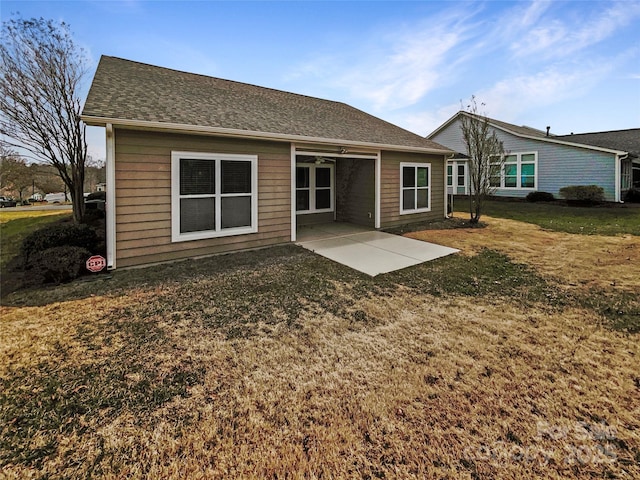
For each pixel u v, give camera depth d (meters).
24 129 9.45
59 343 3.38
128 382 2.74
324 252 7.24
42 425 2.27
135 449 2.07
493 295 4.73
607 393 2.57
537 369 2.89
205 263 6.32
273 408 2.43
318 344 3.36
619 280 5.23
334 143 8.26
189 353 3.19
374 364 2.99
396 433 2.19
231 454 2.04
